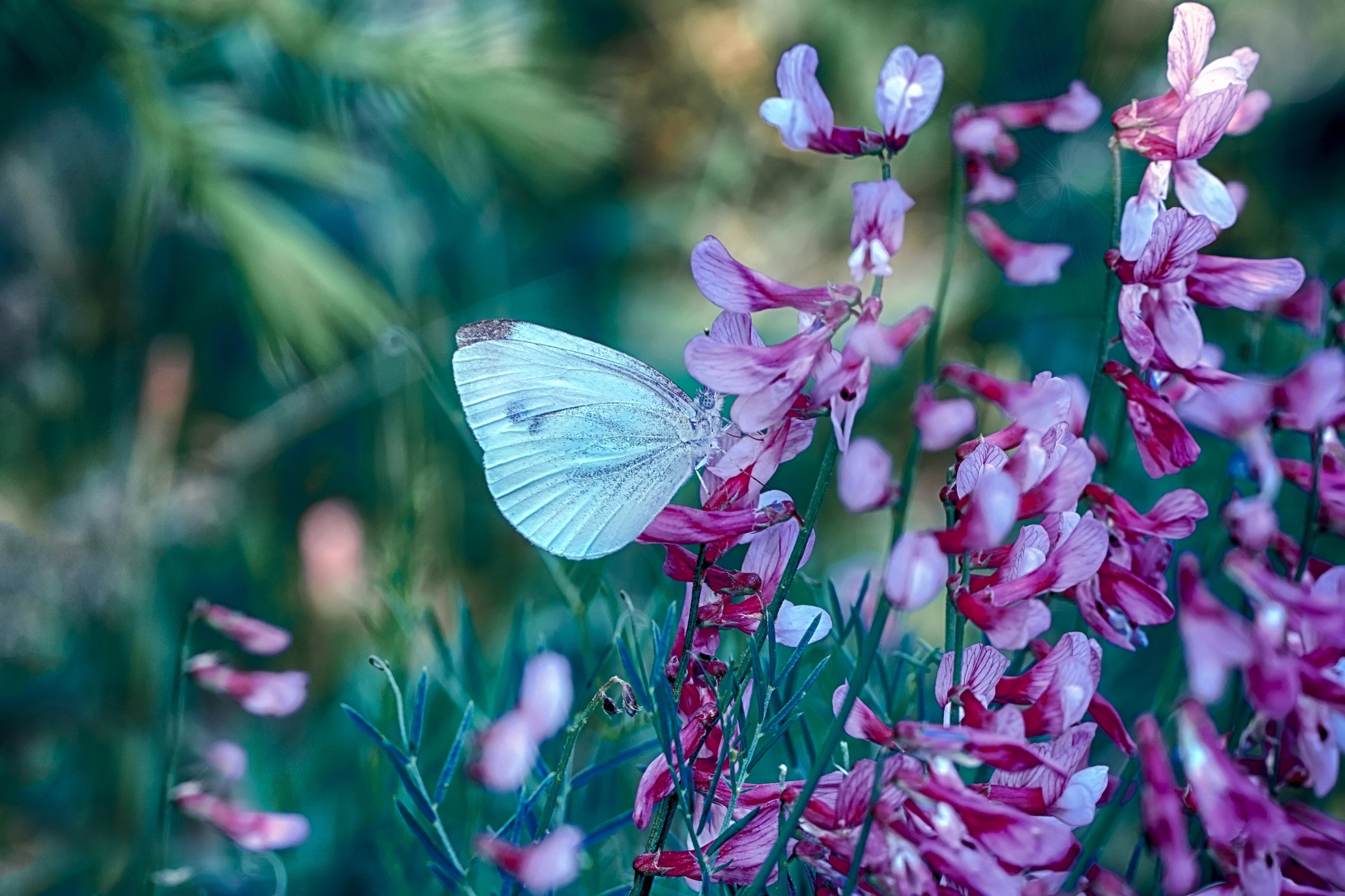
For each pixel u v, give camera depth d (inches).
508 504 13.5
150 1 17.1
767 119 12.2
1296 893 11.6
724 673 12.2
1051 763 11.5
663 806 12.0
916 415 11.5
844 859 11.7
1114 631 12.1
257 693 14.5
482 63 18.4
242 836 14.3
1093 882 11.6
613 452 13.3
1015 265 12.4
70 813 16.6
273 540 18.8
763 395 12.2
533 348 13.4
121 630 17.6
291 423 19.6
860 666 11.5
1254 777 11.7
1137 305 12.3
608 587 14.0
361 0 17.9
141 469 18.8
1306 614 11.2
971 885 11.6
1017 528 13.6
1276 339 15.2
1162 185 12.5
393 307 18.5
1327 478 12.1
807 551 12.4
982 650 12.1
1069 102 12.3
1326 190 19.6
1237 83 12.3
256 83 18.6
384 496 17.8
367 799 14.6
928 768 11.7
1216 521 13.6
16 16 16.9
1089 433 12.5
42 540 17.9
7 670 17.3
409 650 14.5
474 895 12.3
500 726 11.1
